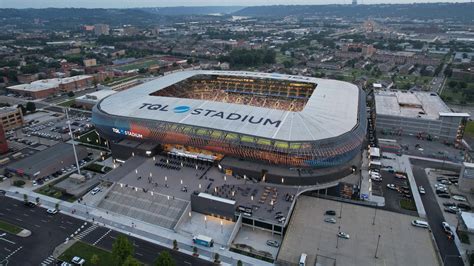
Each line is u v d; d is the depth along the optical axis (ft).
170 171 508.94
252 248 379.76
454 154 616.80
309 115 548.31
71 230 410.31
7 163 579.89
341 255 352.69
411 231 390.83
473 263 343.46
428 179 524.11
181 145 558.15
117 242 341.62
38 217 434.71
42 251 375.86
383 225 400.67
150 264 357.20
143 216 431.84
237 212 415.03
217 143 511.81
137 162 536.42
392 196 476.95
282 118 538.06
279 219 398.62
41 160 556.92
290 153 472.85
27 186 506.89
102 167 562.66
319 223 403.54
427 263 343.67
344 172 492.13
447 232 395.14
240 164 500.33
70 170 556.92
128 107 606.96
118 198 458.91
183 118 552.00
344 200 462.19
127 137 582.35
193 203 433.07
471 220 388.16
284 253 354.54
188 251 376.68
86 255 368.89
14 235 400.88
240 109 575.79
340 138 489.67
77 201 466.29
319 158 475.72
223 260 363.35
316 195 477.77
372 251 358.84
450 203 454.81
